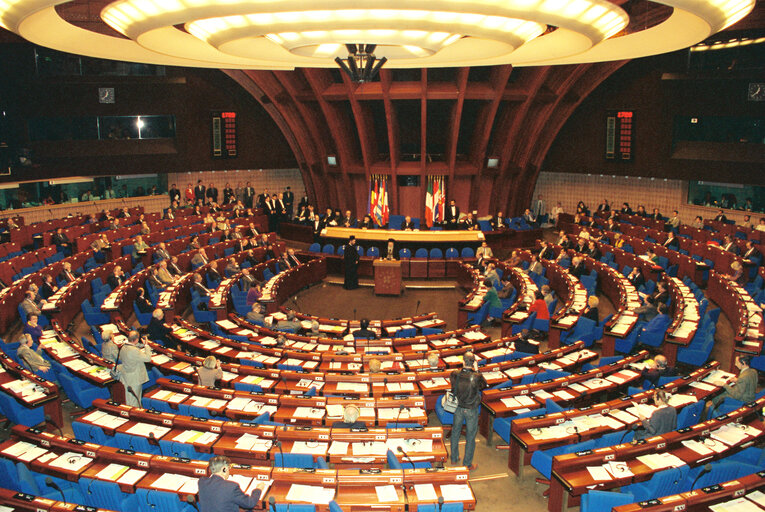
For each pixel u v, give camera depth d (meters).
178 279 24.20
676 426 11.22
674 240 29.08
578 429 11.31
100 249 26.89
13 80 33.56
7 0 8.36
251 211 35.66
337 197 40.44
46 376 14.62
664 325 17.67
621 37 11.63
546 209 42.88
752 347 15.73
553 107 33.78
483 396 12.66
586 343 18.03
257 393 12.70
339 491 9.16
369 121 35.75
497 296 20.97
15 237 29.42
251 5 8.09
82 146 36.00
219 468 7.75
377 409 12.21
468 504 8.95
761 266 24.89
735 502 8.96
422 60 13.93
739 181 31.95
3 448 10.37
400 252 28.50
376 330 18.67
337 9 8.05
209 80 37.97
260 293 21.80
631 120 35.28
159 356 15.58
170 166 38.50
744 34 30.47
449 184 36.03
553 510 10.37
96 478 9.56
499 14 8.30
